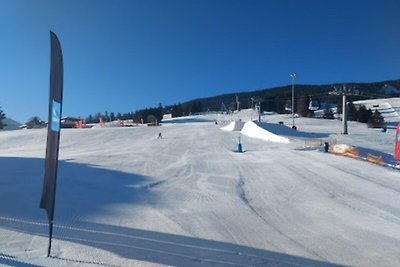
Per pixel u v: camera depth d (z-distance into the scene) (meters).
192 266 6.69
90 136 47.31
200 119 113.62
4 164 21.36
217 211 11.59
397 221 10.62
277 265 6.96
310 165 21.58
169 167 21.38
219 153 28.61
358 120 97.88
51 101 6.98
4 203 11.41
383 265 7.23
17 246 7.44
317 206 12.47
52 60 6.92
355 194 14.41
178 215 10.95
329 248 8.16
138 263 6.72
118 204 12.17
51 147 6.97
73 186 14.76
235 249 7.88
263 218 10.88
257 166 21.78
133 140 43.03
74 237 8.26
